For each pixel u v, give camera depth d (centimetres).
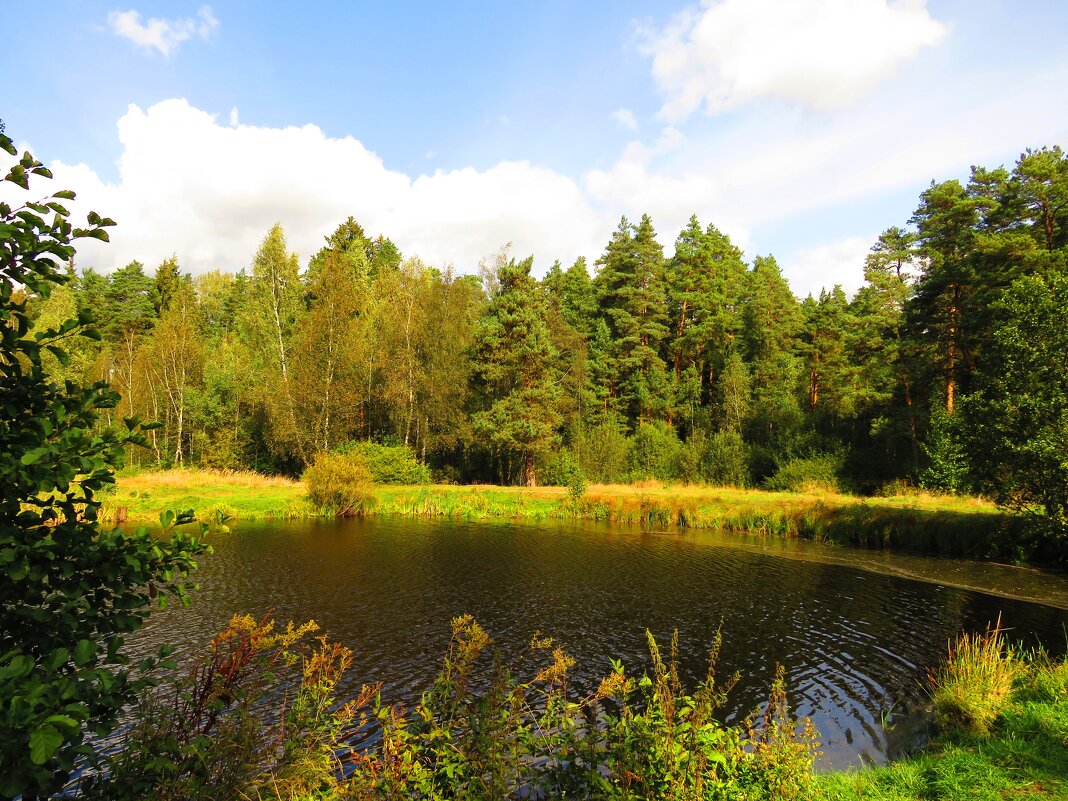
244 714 455
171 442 5497
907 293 4950
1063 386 1969
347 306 4597
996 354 2219
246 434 5128
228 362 5547
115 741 793
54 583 311
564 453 4719
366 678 1133
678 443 5041
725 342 6450
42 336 313
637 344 6084
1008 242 3284
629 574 2053
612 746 529
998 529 2341
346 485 3488
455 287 4862
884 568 2170
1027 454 1988
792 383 5544
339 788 472
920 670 1206
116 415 5331
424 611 1586
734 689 1118
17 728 241
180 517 352
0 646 302
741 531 3072
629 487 4166
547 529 3098
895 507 2852
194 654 1235
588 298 6994
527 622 1505
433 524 3222
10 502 294
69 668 310
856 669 1212
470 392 4875
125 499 3147
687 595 1778
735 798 504
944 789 610
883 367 4619
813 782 559
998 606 1662
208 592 1764
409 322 4712
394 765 469
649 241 6281
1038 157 3347
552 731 725
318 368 4500
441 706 513
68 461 294
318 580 1919
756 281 6894
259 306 4641
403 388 4550
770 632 1443
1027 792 592
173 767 394
